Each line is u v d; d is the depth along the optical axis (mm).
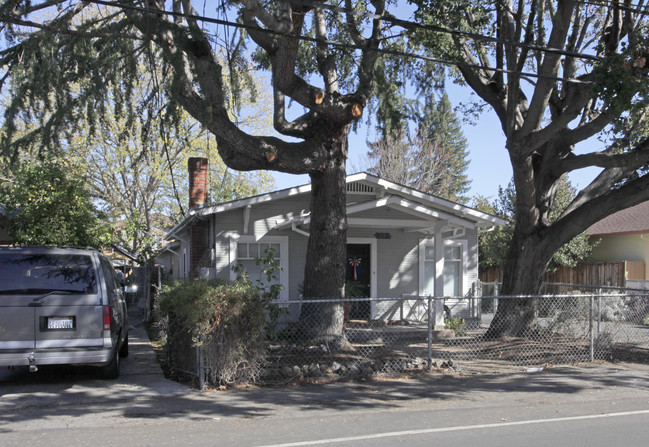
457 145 46688
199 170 17562
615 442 5875
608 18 12438
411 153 35250
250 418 6824
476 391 8281
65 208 12734
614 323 16031
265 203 15234
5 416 6887
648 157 10516
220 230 14867
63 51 8977
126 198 26406
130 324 16844
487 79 13805
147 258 20672
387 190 15961
